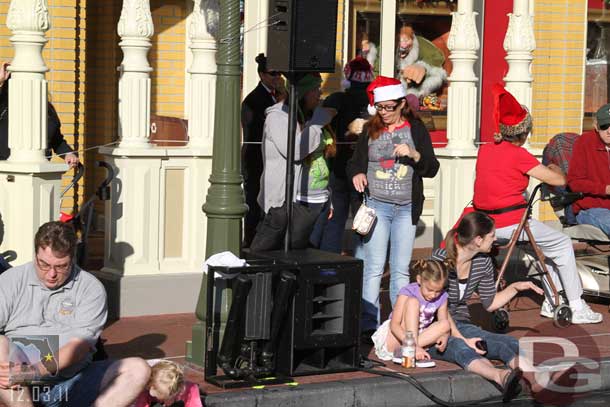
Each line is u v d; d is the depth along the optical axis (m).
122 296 11.65
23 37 10.51
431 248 16.14
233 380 9.49
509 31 14.02
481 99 16.86
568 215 13.08
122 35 11.77
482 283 11.01
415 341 10.19
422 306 10.29
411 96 14.47
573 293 12.05
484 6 16.77
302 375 9.77
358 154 11.19
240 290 9.27
